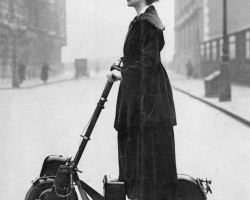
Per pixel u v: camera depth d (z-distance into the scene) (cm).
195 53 4319
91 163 662
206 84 1850
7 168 633
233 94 1900
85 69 4450
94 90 2419
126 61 316
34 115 1277
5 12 3791
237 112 1228
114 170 619
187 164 663
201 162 672
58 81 3884
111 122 1091
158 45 303
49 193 322
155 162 313
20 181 568
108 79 318
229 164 657
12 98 1942
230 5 3581
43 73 3488
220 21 3753
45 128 1014
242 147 778
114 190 324
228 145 804
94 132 945
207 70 3766
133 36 313
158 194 314
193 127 1027
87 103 1645
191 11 4472
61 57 5419
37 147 784
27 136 905
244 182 555
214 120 1142
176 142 846
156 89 306
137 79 308
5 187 539
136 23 312
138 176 318
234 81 2780
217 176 590
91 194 332
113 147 779
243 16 3466
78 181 327
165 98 312
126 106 325
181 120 1154
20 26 4097
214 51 3462
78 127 1030
